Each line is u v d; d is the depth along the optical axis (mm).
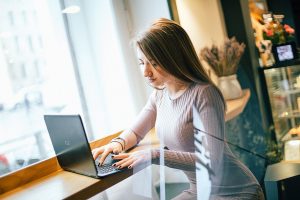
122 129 2221
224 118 992
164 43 1209
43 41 1965
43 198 1226
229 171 900
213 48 1688
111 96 2355
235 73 1620
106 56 2332
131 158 1342
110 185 1311
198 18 2402
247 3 2545
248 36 2447
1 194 1397
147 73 1348
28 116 1806
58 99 2020
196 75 1221
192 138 1124
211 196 907
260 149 951
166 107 1301
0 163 1620
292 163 936
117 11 2285
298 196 911
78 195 1222
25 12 1873
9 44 1765
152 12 2352
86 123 2191
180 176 1062
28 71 1847
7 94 1717
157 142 1355
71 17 2180
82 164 1372
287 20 2686
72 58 2154
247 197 901
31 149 1771
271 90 2055
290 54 2523
